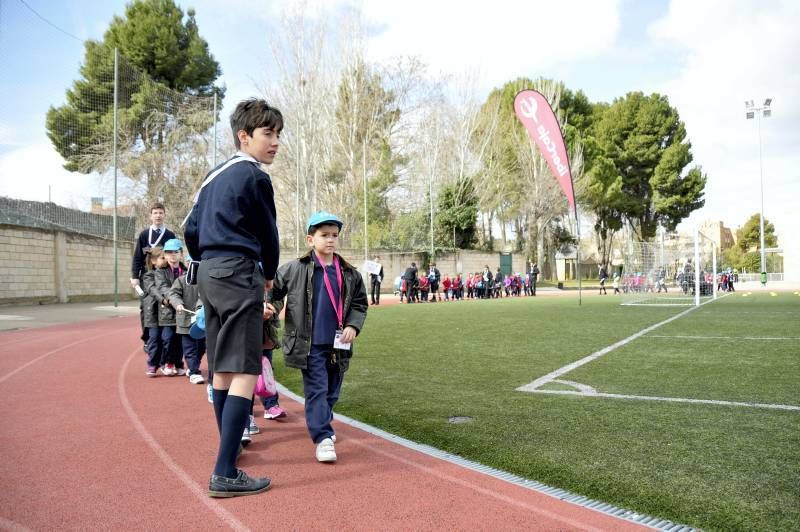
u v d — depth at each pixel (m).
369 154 37.53
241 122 3.39
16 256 19.09
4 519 2.78
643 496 2.96
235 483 3.08
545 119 18.47
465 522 2.73
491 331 11.64
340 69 38.00
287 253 30.58
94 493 3.13
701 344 9.16
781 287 40.59
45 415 4.99
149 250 7.14
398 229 37.09
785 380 6.11
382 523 2.73
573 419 4.55
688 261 29.91
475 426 4.38
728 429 4.20
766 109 42.78
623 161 56.75
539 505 2.92
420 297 30.34
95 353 8.98
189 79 36.28
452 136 41.34
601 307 19.88
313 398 3.84
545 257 52.47
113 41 35.19
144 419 4.85
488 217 47.28
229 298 3.16
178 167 30.14
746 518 2.68
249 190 3.22
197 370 6.62
